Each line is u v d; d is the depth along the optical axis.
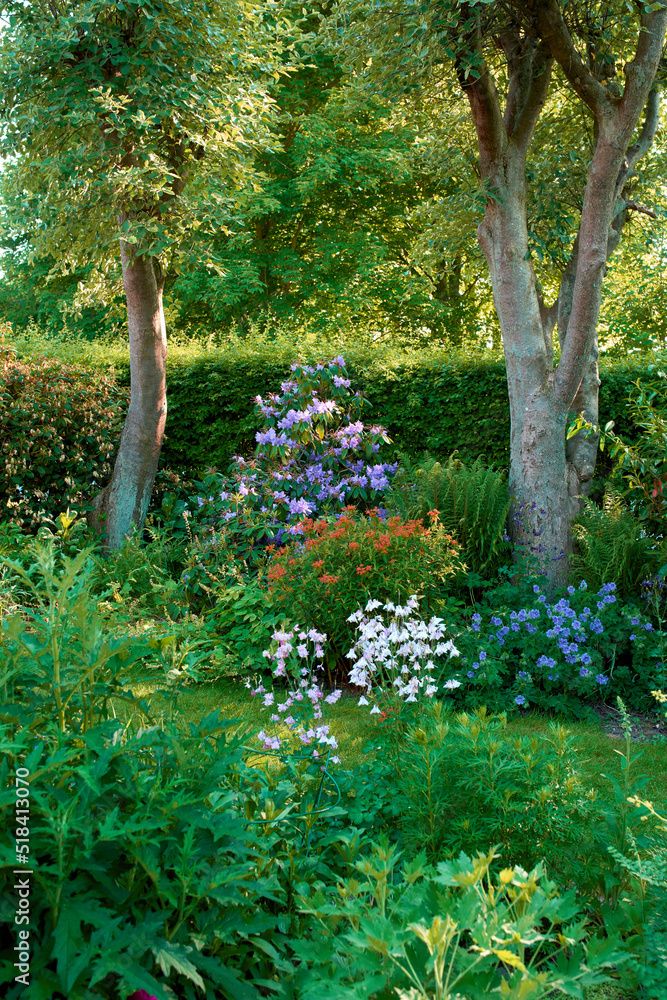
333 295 15.99
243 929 1.80
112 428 9.10
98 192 7.52
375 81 6.96
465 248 9.00
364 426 8.42
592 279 6.38
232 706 5.02
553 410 6.82
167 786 1.81
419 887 1.73
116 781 1.84
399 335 15.58
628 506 7.00
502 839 2.47
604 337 14.60
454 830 2.54
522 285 6.93
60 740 1.75
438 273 16.41
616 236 7.84
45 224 8.49
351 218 16.19
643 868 2.03
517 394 6.98
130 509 8.67
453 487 6.65
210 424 9.76
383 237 16.38
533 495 6.80
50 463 8.63
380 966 1.50
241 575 6.71
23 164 8.31
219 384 9.66
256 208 13.88
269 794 2.54
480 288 18.33
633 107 6.00
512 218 6.93
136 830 1.65
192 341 11.13
